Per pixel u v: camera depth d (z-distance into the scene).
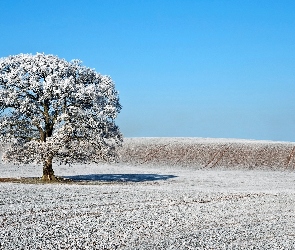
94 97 48.00
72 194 37.94
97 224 25.56
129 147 103.38
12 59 49.59
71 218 27.11
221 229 25.67
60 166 83.69
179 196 38.59
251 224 27.48
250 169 80.62
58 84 46.75
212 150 95.75
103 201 34.31
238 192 43.12
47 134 48.94
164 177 63.88
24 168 74.81
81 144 47.97
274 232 25.42
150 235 23.55
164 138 133.00
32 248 20.12
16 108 47.75
